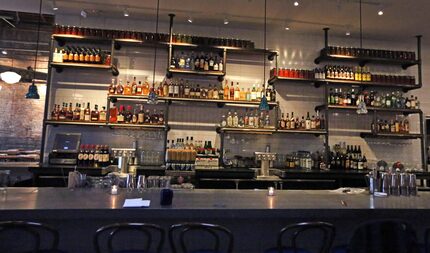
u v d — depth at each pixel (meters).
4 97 5.30
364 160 4.80
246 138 4.91
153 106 4.77
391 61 5.03
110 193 2.41
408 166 5.19
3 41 5.20
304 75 4.77
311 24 4.75
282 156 4.94
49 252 1.69
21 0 4.19
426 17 4.39
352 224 2.25
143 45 4.63
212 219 2.13
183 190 2.75
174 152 4.18
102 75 4.72
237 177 4.06
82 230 2.05
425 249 1.95
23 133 5.31
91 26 4.73
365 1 3.96
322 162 4.75
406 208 2.07
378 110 4.88
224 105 4.89
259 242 2.19
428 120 5.35
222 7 4.25
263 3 4.11
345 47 5.11
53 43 4.35
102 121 4.30
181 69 4.48
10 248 2.00
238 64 4.99
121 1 4.16
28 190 2.51
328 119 5.10
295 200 2.32
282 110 5.04
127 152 4.39
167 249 2.11
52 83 4.61
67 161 4.14
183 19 4.72
